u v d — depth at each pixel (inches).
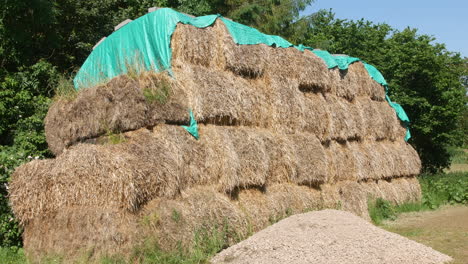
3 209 291.9
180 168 283.6
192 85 316.2
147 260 240.1
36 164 277.6
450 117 831.7
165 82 305.7
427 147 906.1
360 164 478.9
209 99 319.9
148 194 257.3
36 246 267.4
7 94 412.8
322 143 441.1
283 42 420.5
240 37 367.9
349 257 244.4
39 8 465.1
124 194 243.8
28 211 270.1
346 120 471.5
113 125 287.4
